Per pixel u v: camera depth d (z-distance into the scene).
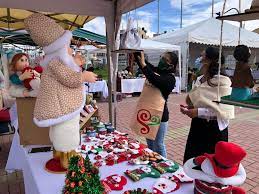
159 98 2.57
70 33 1.43
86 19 4.24
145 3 2.53
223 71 1.94
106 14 3.13
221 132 2.08
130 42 2.40
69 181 1.08
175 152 4.24
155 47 10.62
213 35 11.00
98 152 1.86
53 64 1.36
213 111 2.01
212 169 1.05
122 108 8.17
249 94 1.05
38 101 1.42
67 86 1.40
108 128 2.51
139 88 10.66
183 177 1.40
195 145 2.20
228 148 0.99
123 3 2.94
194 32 11.21
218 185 1.06
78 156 1.15
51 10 2.85
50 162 1.64
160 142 2.82
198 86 2.11
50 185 1.38
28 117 1.88
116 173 1.53
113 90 3.55
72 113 1.41
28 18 1.36
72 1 2.91
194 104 2.11
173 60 2.52
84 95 1.51
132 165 1.64
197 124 2.18
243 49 1.21
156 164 1.62
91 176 1.10
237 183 1.04
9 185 3.09
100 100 9.87
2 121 4.76
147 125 2.61
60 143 1.44
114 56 3.37
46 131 1.90
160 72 2.56
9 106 4.91
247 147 4.43
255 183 3.14
